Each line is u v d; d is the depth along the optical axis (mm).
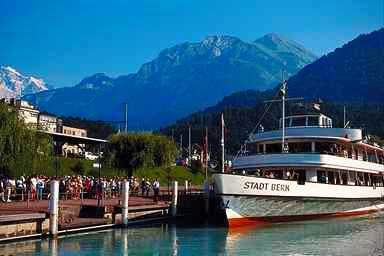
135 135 73438
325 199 43094
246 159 44094
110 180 54188
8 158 45906
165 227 39000
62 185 44469
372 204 52219
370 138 55906
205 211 48812
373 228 39719
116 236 33594
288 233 36094
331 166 42906
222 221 43062
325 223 42438
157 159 73500
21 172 46844
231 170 45281
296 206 41344
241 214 37875
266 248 30125
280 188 39281
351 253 28844
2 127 45688
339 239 33906
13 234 28797
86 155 102500
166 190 62969
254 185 37688
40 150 49969
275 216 40469
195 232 36281
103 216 36344
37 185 41188
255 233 35938
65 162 77688
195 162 111625
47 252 26844
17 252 26438
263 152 46594
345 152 47031
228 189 36656
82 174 76250
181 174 100500
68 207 36281
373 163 51344
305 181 41312
